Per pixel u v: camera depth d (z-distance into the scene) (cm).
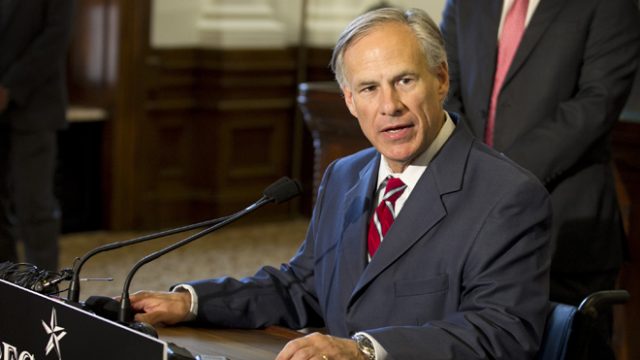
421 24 247
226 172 843
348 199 276
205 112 830
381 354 226
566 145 344
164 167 820
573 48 355
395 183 264
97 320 197
